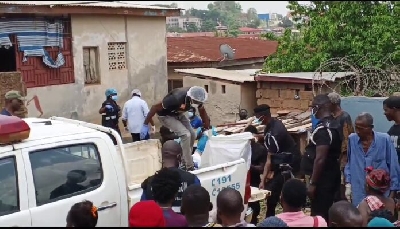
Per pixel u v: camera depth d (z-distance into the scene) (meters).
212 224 3.94
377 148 5.68
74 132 4.96
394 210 5.03
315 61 14.79
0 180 4.39
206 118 7.21
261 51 22.09
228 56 19.19
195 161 7.04
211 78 14.29
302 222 4.14
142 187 4.72
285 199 4.22
